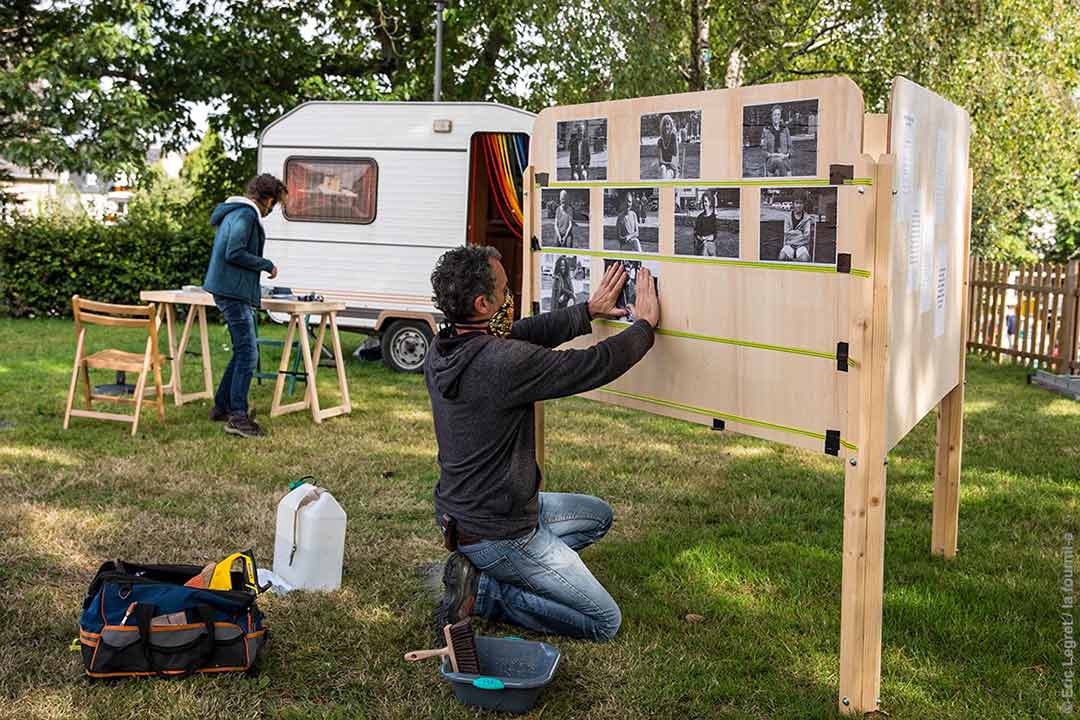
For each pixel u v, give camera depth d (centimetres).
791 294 306
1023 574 432
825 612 387
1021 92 1316
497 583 357
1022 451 670
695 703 314
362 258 998
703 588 412
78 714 299
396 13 1622
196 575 351
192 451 623
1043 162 1424
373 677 329
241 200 674
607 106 362
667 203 342
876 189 284
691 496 550
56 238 1384
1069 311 1023
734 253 322
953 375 426
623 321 365
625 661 342
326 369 978
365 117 988
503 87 1662
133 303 1399
